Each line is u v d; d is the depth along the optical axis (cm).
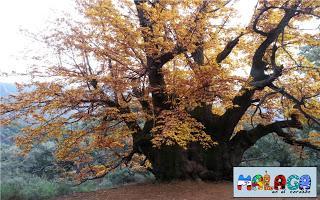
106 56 1357
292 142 1736
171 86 1393
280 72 1423
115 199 1322
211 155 1625
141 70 1376
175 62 1442
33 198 1448
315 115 1622
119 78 1320
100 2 1348
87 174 1798
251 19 1525
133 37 1297
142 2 1327
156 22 1270
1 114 1341
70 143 1502
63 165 2228
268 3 1383
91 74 1366
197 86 1341
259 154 2775
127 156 1692
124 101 1482
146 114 1420
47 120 1395
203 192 1357
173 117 1329
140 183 1636
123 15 1352
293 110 1627
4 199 1402
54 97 1338
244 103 1587
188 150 1608
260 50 1520
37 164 2950
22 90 1388
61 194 1538
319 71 1477
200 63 1581
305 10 1345
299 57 1686
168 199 1276
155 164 1641
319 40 1520
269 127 1711
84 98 1356
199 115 1616
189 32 1277
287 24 1436
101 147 1552
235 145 1694
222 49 1720
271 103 1791
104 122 1488
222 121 1614
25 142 1410
